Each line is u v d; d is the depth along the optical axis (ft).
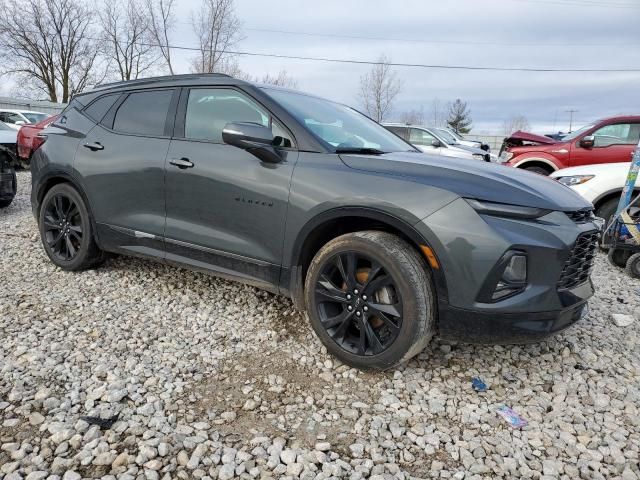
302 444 7.26
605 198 19.63
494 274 7.98
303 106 11.16
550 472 6.91
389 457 7.07
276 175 9.73
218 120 11.00
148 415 7.68
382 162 9.16
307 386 8.80
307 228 9.35
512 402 8.66
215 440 7.21
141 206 11.95
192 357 9.64
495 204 8.16
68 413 7.56
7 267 14.23
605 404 8.66
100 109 13.38
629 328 11.98
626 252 17.26
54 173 13.61
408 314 8.38
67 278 13.51
